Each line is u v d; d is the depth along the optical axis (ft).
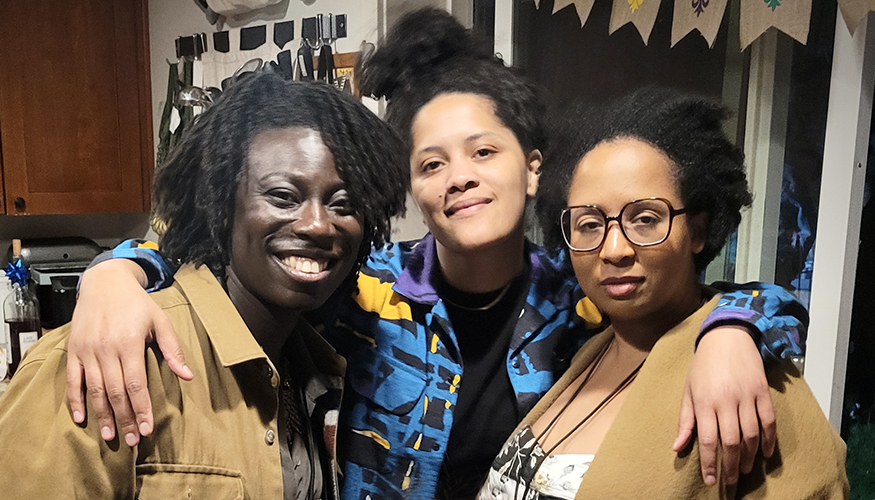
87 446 2.19
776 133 4.27
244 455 2.57
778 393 2.24
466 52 3.40
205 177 2.54
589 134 2.71
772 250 4.36
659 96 2.67
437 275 3.54
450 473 3.49
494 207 3.17
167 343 2.29
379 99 3.66
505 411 3.43
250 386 2.66
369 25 4.54
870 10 3.58
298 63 5.90
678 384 2.45
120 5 7.45
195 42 6.96
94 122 7.49
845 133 3.98
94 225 8.70
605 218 2.52
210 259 2.68
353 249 2.62
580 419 2.81
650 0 4.24
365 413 3.43
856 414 4.25
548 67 5.11
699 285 2.76
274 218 2.44
